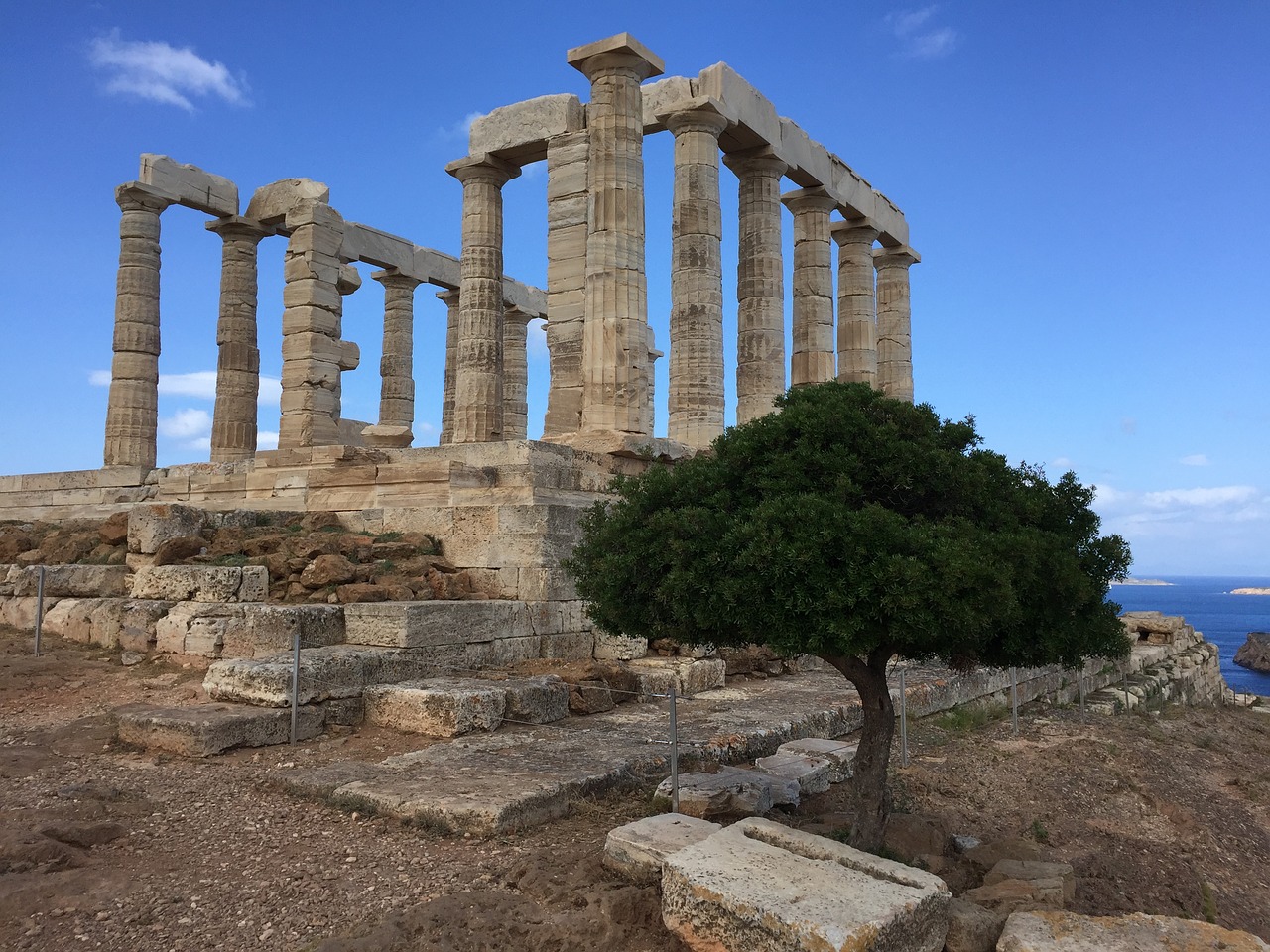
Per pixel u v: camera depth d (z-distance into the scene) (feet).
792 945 18.01
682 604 24.95
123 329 89.61
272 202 94.89
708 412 74.02
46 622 53.36
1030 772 47.47
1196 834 42.01
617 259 66.85
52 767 32.12
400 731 38.42
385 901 22.09
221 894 22.27
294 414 89.92
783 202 90.74
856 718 48.34
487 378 79.77
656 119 76.59
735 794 30.09
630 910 21.26
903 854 28.86
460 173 82.43
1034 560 24.36
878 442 26.25
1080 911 27.30
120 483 83.51
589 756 34.30
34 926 19.97
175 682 42.57
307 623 43.39
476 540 53.93
